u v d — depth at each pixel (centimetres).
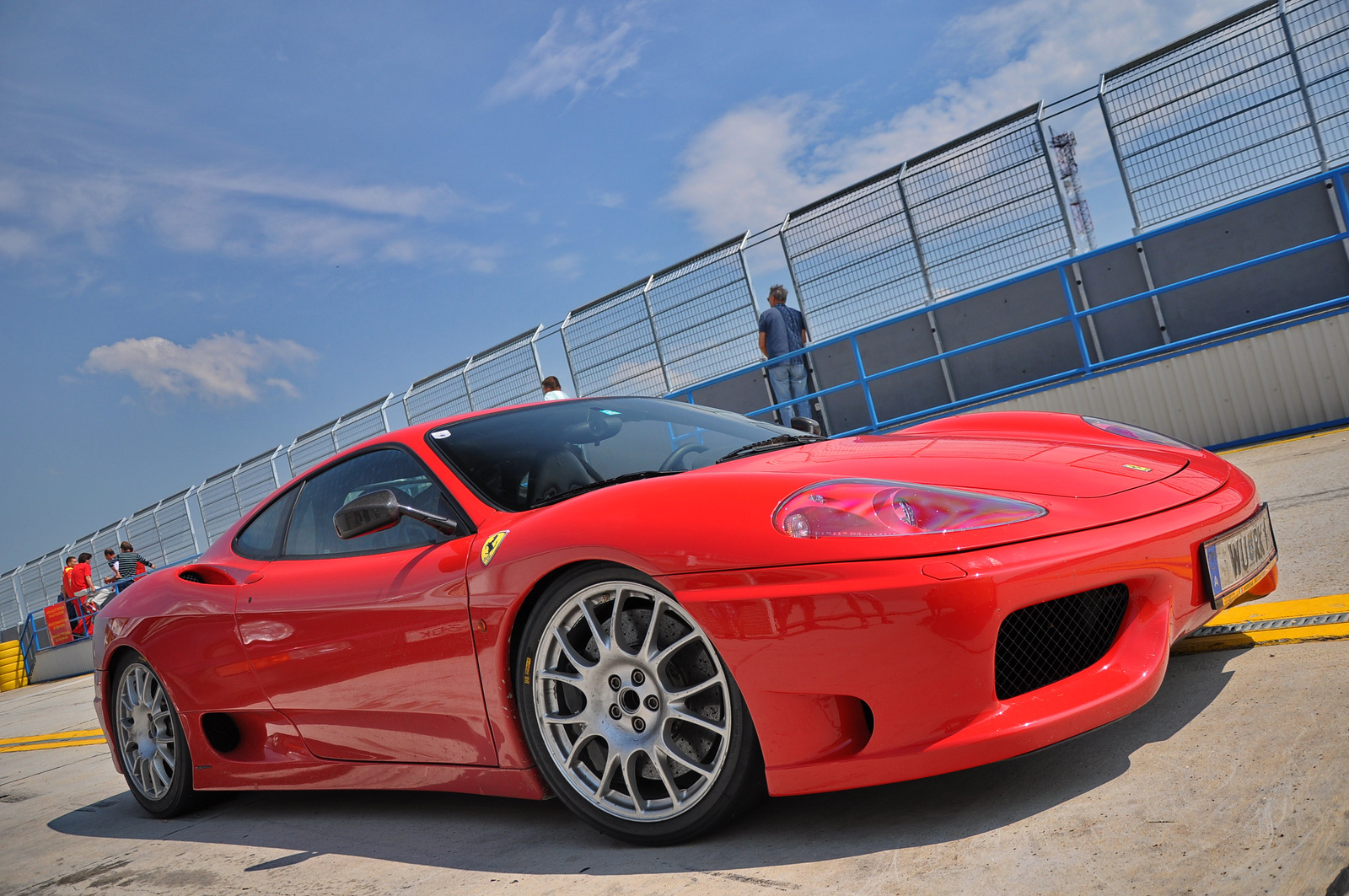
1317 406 567
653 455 237
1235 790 144
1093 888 125
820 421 1000
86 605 1422
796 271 904
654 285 998
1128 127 744
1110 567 158
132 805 336
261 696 258
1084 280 823
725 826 174
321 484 270
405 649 213
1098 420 239
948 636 147
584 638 192
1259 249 731
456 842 206
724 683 166
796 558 157
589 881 166
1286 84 684
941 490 167
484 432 246
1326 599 237
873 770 153
